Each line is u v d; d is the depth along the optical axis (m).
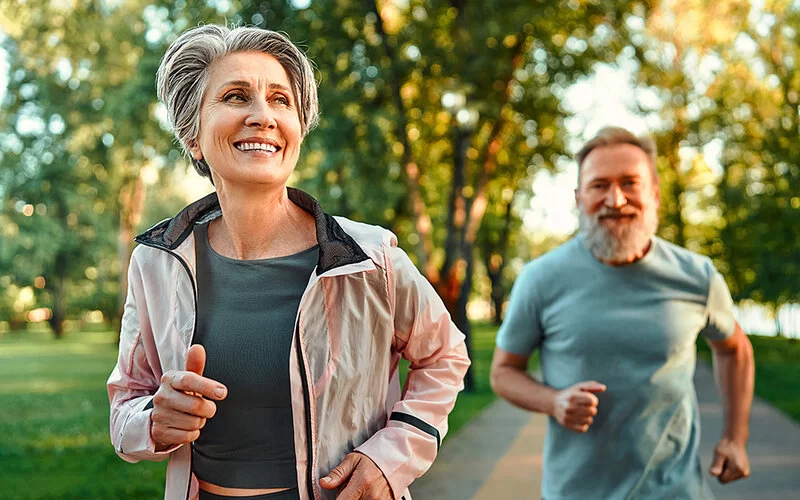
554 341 3.52
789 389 17.78
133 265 2.07
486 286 70.00
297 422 1.89
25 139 34.62
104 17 29.39
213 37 1.96
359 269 1.90
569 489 3.39
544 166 19.98
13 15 29.42
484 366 24.02
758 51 24.88
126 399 2.07
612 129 3.53
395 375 2.12
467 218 18.08
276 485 1.94
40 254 41.31
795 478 8.30
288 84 1.98
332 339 1.92
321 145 15.16
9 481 8.27
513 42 16.69
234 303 1.97
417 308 2.02
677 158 31.38
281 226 2.03
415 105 16.92
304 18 14.98
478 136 19.67
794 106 24.20
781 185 24.86
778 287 26.38
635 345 3.35
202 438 1.98
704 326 3.56
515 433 11.29
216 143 1.92
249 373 1.92
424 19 16.31
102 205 39.50
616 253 3.39
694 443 3.40
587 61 17.64
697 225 37.56
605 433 3.34
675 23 26.52
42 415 14.17
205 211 2.06
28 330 69.06
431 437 1.97
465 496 7.26
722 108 27.25
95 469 8.96
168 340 1.98
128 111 22.84
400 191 17.03
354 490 1.84
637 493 3.32
